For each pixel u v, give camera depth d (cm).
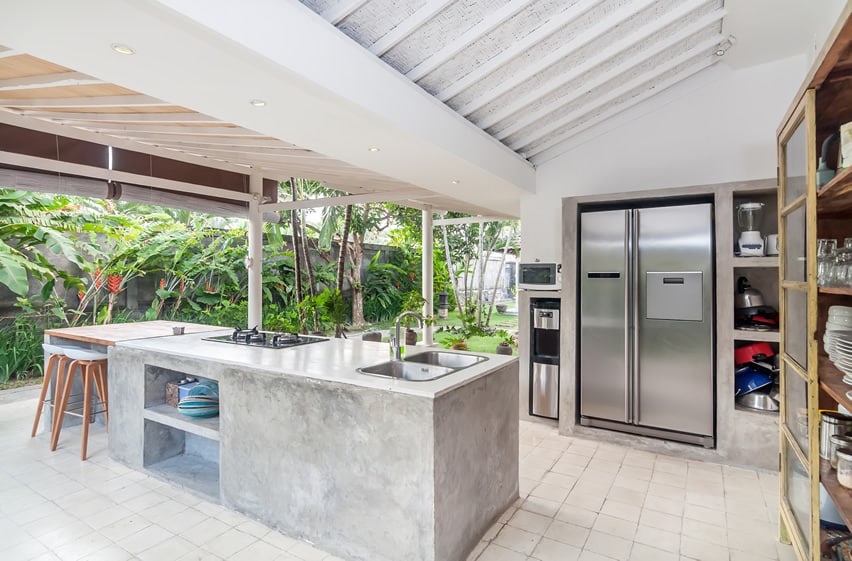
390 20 228
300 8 190
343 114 236
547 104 348
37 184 392
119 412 326
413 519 202
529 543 233
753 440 318
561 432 387
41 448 354
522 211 450
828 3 265
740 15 288
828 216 205
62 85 271
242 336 341
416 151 301
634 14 260
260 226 574
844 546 170
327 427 226
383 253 1077
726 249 322
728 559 220
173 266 700
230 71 187
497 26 246
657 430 352
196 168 513
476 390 232
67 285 575
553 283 409
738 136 358
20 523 250
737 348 335
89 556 222
